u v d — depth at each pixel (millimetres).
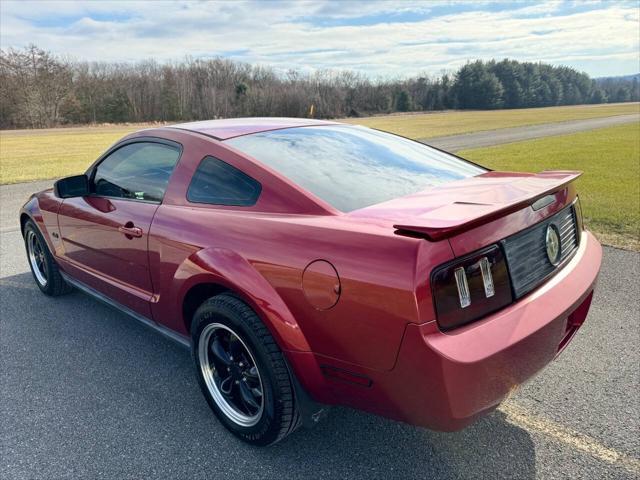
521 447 2418
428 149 3336
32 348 3580
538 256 2189
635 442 2426
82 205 3570
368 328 1881
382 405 1982
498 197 2131
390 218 2051
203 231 2537
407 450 2430
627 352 3324
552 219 2332
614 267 5129
